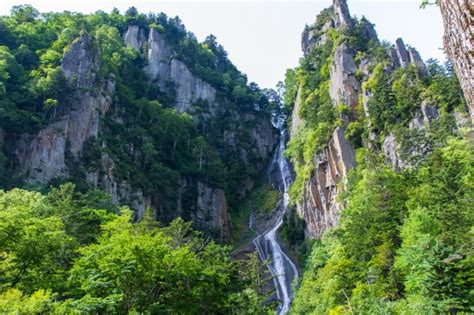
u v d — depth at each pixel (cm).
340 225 6219
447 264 2227
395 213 4134
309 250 7562
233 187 10619
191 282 2548
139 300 2202
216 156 10419
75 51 8075
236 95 13075
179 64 12812
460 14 454
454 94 6431
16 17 9575
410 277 2675
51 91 7225
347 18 11838
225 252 4359
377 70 8362
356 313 3105
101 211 3441
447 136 5606
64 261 2459
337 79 9319
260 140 12594
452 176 3541
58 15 10238
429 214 3325
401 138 6169
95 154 7125
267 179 11500
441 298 2220
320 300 4444
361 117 8181
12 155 6531
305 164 9144
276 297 6756
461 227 2834
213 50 15912
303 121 10106
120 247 2138
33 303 1546
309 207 8294
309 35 12900
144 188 7688
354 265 4134
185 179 9288
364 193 5366
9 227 1931
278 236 8819
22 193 3625
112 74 8950
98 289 1981
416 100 7006
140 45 13262
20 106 7056
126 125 8662
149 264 2183
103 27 12175
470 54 444
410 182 4566
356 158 7531
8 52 7738
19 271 2033
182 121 9812
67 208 3369
